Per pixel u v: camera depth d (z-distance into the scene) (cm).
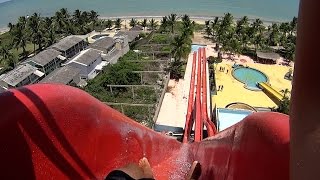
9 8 18450
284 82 7875
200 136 2755
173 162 1001
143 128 916
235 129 634
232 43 8756
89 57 7906
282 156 397
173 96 6819
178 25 11081
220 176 678
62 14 11500
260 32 10069
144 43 9594
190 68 7969
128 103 6016
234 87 7431
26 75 7594
